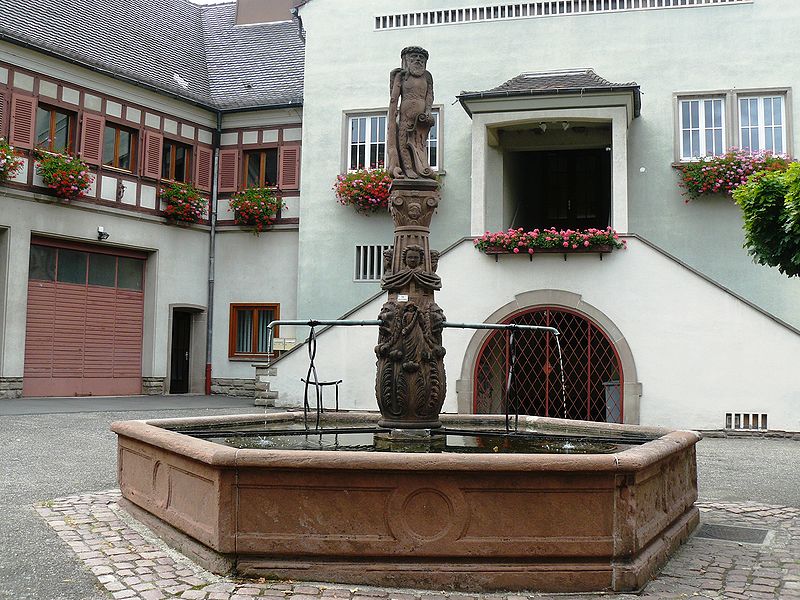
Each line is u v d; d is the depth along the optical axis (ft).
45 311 64.18
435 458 16.02
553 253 51.31
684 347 49.11
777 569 18.07
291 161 73.82
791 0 58.65
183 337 75.41
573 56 62.08
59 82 64.08
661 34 60.64
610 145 60.64
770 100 58.85
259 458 16.24
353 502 16.35
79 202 64.95
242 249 74.95
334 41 67.92
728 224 58.34
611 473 16.28
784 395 47.42
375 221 66.49
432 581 16.06
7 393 60.59
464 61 64.34
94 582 16.22
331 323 22.81
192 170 74.33
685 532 20.76
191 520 17.99
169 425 25.58
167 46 78.74
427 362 22.57
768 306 57.21
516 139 61.98
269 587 15.85
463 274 52.60
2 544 18.99
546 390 50.29
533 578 16.11
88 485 26.94
